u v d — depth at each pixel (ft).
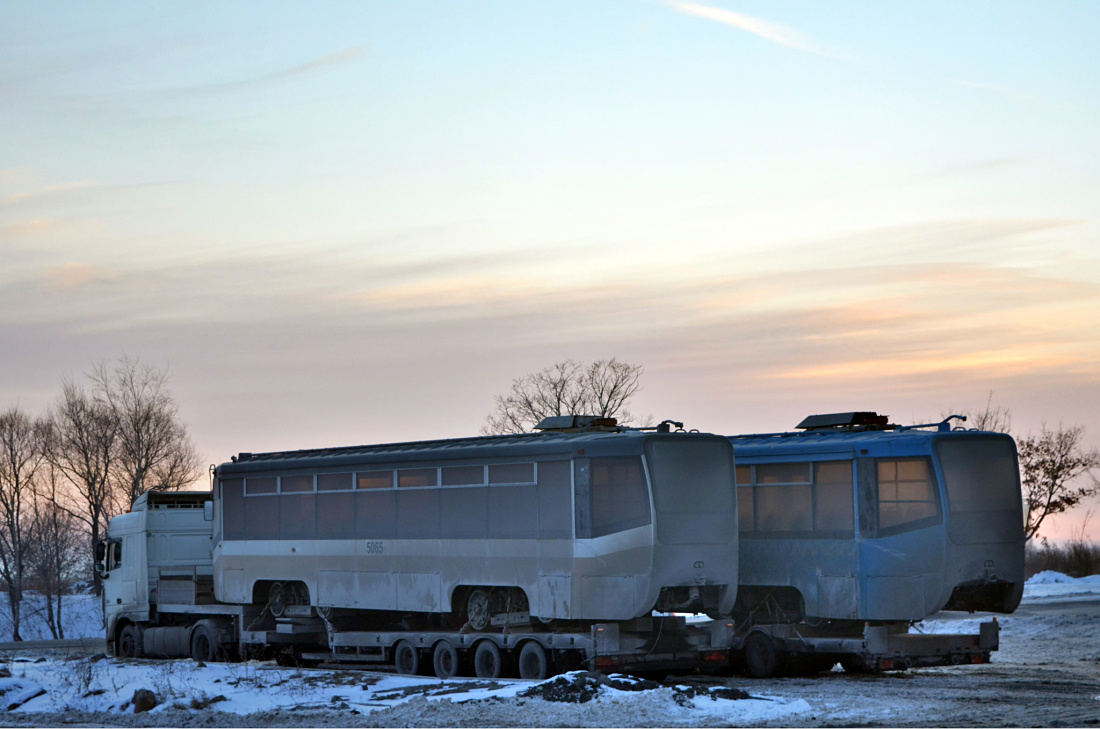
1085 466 192.85
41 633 217.97
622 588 61.93
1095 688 62.85
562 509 64.08
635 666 64.03
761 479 72.54
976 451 67.00
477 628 69.10
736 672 74.43
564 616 63.26
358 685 64.64
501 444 68.33
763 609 73.56
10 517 216.33
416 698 58.39
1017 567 66.80
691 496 64.03
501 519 67.26
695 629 67.10
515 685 60.23
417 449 73.82
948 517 64.95
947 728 47.62
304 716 55.01
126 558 98.53
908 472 66.49
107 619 100.78
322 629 81.41
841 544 68.03
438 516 70.90
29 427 222.07
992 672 74.38
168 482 222.28
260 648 84.43
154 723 55.16
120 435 220.64
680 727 49.32
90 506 220.02
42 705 61.46
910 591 65.41
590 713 51.98
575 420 71.00
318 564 78.33
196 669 74.18
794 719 51.03
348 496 76.95
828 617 68.28
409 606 71.87
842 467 68.64
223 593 85.97
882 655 66.33
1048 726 47.42
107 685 67.72
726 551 64.80
